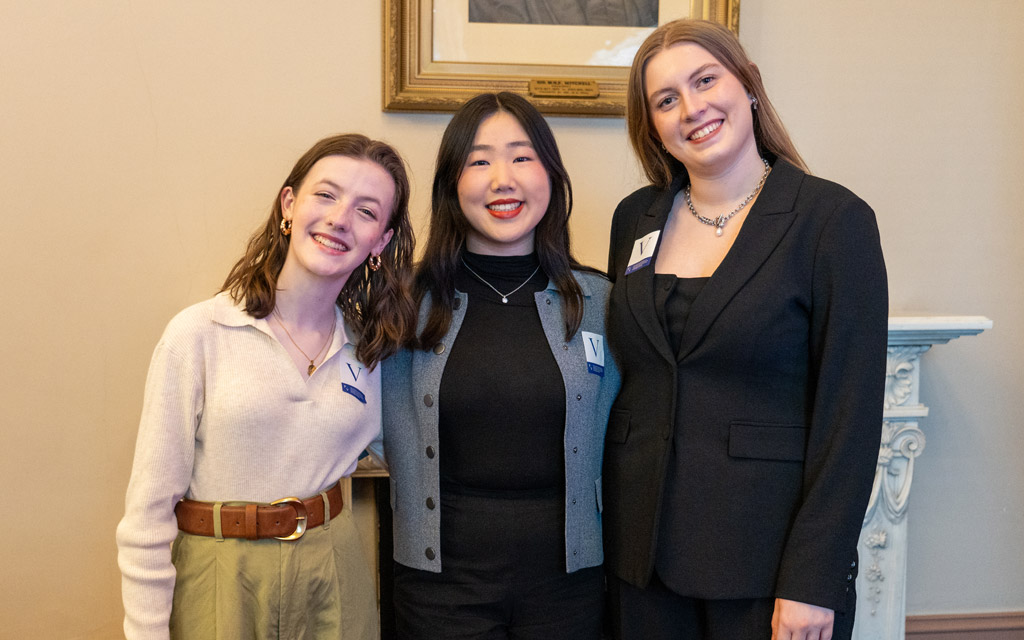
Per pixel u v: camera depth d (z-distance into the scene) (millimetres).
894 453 2180
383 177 1538
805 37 2355
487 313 1747
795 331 1503
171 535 1415
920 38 2389
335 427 1496
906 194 2424
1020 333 2479
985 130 2426
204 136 2174
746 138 1620
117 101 2129
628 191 2342
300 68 2193
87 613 2211
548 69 2256
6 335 2125
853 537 1431
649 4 2281
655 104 1653
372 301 1629
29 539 2172
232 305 1488
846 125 2389
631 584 1654
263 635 1431
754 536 1498
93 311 2160
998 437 2498
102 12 2105
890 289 2443
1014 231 2455
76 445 2176
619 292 1717
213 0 2148
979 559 2521
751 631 1514
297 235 1482
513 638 1696
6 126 2086
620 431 1699
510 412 1646
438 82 2205
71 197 2129
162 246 2178
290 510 1435
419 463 1695
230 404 1418
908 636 2490
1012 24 2412
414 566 1686
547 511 1676
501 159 1697
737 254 1549
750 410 1531
